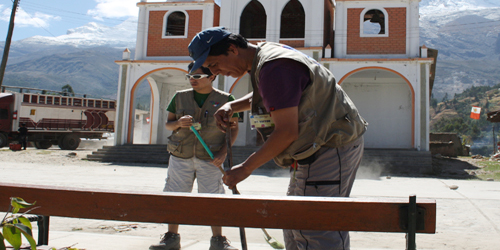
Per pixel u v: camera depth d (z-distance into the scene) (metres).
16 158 15.47
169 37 17.14
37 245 2.45
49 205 1.75
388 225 1.48
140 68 16.94
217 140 3.35
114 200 1.66
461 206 5.61
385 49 15.41
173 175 3.39
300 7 17.55
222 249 3.20
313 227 1.50
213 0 16.83
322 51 15.78
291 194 2.08
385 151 14.15
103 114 25.91
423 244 3.61
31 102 21.73
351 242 3.75
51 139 22.81
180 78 19.38
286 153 2.00
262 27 18.75
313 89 1.87
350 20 15.73
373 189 7.80
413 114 14.76
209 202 1.57
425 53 14.87
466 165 14.96
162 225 4.37
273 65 1.81
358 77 17.08
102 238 3.59
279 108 1.75
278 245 2.50
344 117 1.99
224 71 2.16
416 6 15.25
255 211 1.54
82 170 11.15
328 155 1.97
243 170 1.78
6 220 1.79
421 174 13.05
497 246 3.53
